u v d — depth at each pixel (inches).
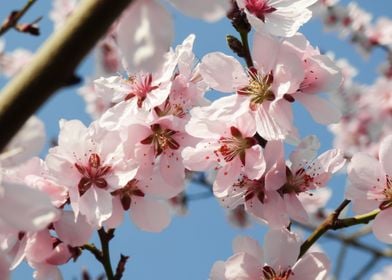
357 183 18.7
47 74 10.7
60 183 18.3
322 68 18.7
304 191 18.9
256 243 18.8
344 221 18.6
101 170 18.6
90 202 18.3
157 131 19.0
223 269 18.8
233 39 18.8
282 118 18.5
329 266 18.6
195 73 19.6
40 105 10.8
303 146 19.0
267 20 18.7
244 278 18.6
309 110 18.6
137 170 18.9
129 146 18.9
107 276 18.5
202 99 19.5
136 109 19.2
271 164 18.6
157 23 13.6
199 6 13.6
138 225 19.2
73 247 18.4
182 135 19.1
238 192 19.0
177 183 19.0
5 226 15.2
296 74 18.3
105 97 19.6
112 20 11.0
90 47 10.9
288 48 18.6
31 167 18.3
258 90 18.7
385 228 18.5
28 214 14.1
